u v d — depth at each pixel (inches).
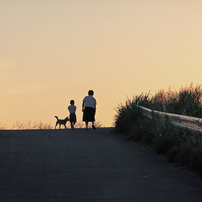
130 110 929.5
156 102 968.9
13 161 530.6
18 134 911.0
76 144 710.5
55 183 403.9
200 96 916.6
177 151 540.1
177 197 355.3
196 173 462.0
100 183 406.0
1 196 350.3
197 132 549.0
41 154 591.8
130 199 345.4
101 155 587.5
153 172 469.1
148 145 689.6
